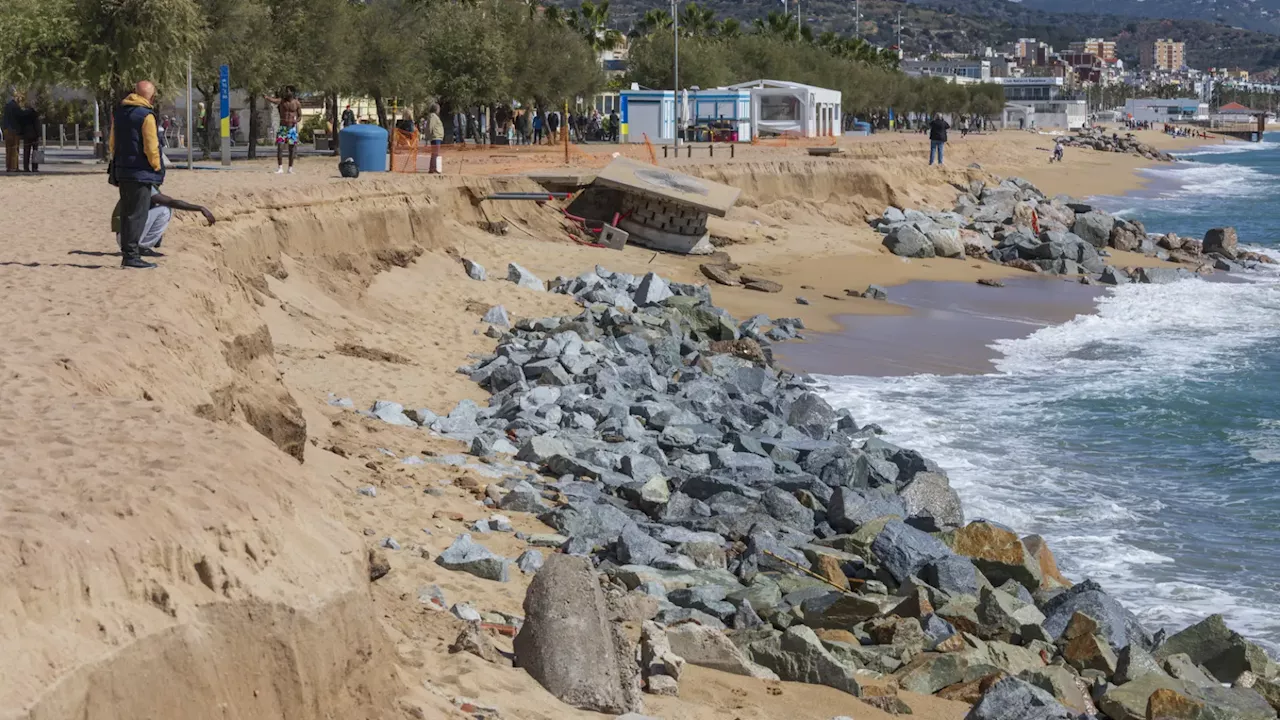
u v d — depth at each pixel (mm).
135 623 4926
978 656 10281
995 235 44156
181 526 5492
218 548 5539
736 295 30141
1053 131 169375
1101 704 10047
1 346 8805
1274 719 9945
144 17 34188
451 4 59156
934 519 13969
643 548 12008
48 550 4918
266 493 6203
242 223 20047
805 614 11250
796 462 16578
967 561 12297
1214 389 22000
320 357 17953
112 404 7477
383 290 23047
